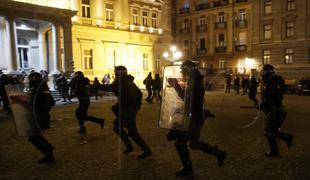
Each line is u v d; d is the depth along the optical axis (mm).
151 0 38875
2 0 23922
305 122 11695
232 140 8602
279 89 6723
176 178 5555
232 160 6637
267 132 6887
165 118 5629
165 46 41219
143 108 17125
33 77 6566
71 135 9539
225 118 12836
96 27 32938
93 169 6125
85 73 32125
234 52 45406
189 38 50875
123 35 35781
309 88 28484
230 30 45812
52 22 27547
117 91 6789
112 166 6301
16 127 6320
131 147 7234
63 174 5852
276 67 39500
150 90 20359
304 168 6027
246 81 27781
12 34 25000
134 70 37000
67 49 28781
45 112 6547
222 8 46469
